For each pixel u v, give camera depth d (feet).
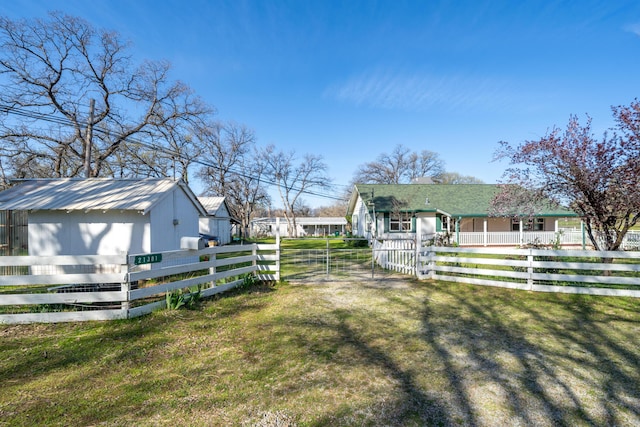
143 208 30.35
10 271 32.30
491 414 9.63
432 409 9.89
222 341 15.34
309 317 19.04
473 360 13.34
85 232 32.07
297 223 180.86
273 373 12.17
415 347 14.71
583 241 65.36
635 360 13.20
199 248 23.04
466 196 79.30
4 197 32.53
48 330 16.20
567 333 16.39
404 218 76.07
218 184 123.54
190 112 77.51
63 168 75.66
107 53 63.05
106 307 19.94
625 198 24.93
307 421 9.25
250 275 28.27
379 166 169.58
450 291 25.30
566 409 9.87
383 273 33.83
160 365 12.80
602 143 26.03
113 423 9.09
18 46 54.70
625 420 9.30
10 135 58.03
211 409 9.80
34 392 10.70
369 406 10.02
